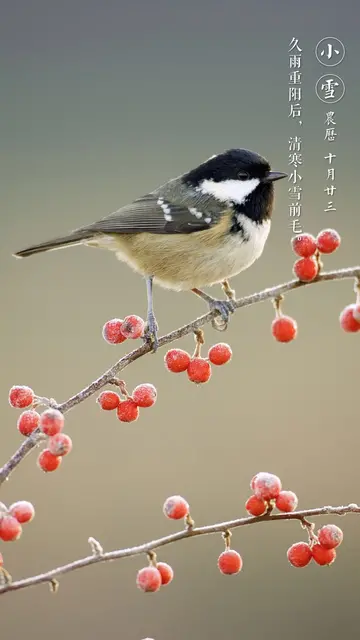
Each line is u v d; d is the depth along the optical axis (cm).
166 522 984
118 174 1468
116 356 1167
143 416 1108
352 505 451
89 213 1421
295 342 1181
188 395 1129
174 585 918
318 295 1218
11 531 418
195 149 1457
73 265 1314
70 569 409
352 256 1224
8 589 399
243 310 1200
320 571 933
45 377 1135
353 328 475
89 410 1112
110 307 1234
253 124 1411
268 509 449
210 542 955
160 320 1173
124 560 937
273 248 1227
